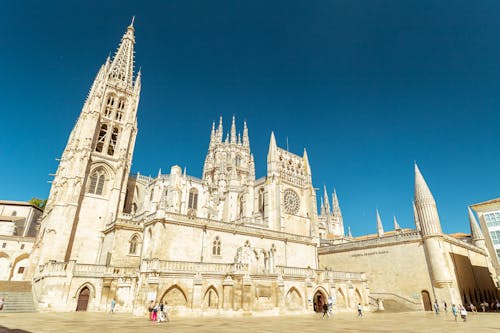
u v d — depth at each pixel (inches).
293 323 1035.3
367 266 2086.6
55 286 1398.9
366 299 1863.9
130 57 3233.3
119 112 2854.3
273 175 2874.0
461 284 1840.6
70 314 1254.3
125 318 1104.8
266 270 1774.1
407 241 1899.6
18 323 886.4
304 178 3223.4
